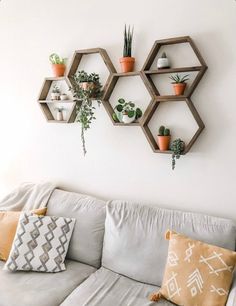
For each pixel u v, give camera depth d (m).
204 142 1.79
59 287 1.61
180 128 1.85
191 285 1.42
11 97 2.56
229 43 1.65
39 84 2.39
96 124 2.16
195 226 1.64
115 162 2.13
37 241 1.79
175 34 1.79
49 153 2.44
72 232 1.92
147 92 1.92
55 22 2.22
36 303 1.46
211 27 1.68
